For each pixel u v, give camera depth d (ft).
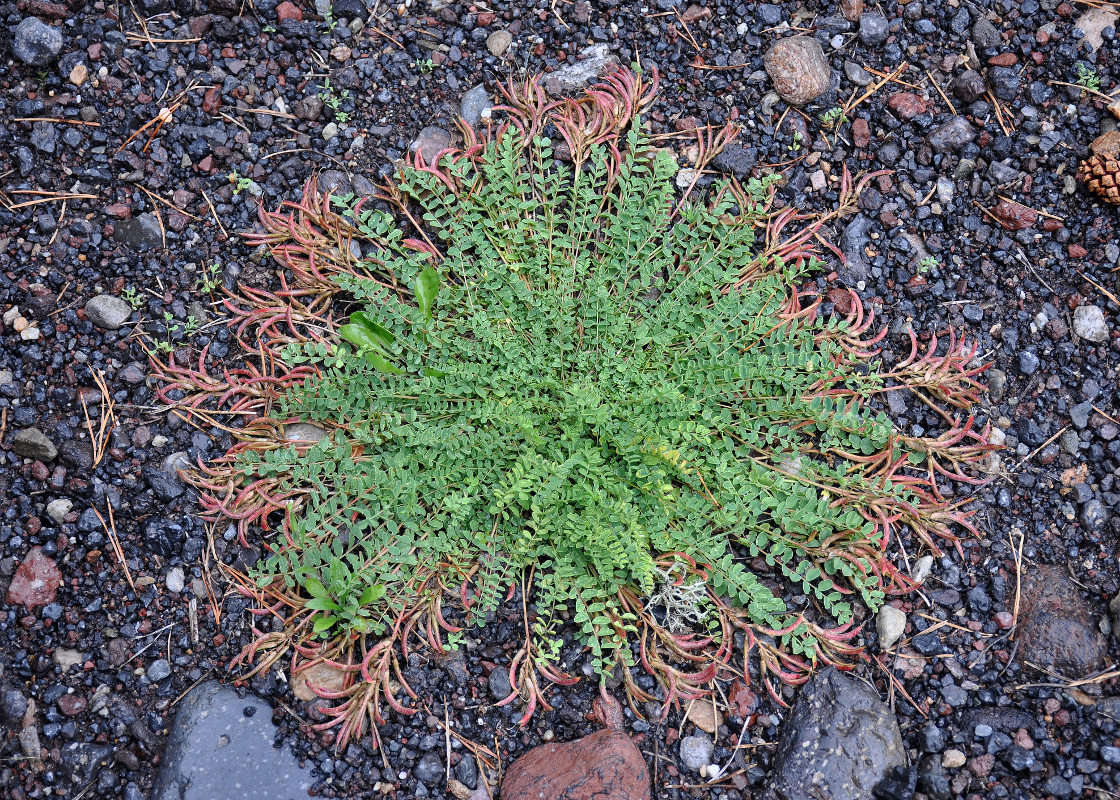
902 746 2.30
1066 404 2.50
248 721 2.29
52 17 2.57
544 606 2.33
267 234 2.53
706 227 2.50
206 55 2.60
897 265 2.56
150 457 2.42
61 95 2.55
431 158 2.58
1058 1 2.66
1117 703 2.31
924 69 2.65
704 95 2.64
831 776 2.26
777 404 2.39
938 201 2.60
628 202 2.47
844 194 2.57
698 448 2.40
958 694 2.34
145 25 2.60
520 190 2.49
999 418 2.50
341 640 2.33
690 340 2.46
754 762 2.31
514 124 2.58
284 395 2.39
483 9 2.66
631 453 2.36
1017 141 2.61
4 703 2.28
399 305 2.38
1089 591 2.39
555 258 2.47
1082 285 2.55
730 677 2.36
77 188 2.52
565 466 2.29
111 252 2.50
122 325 2.47
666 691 2.34
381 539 2.34
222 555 2.38
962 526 2.44
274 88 2.60
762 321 2.40
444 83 2.63
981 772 2.30
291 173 2.56
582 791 2.25
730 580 2.31
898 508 2.41
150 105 2.56
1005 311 2.55
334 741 2.31
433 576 2.37
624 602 2.36
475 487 2.34
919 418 2.49
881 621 2.37
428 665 2.35
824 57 2.63
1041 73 2.64
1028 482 2.46
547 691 2.35
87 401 2.43
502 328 2.44
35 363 2.44
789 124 2.62
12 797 2.26
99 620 2.34
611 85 2.61
